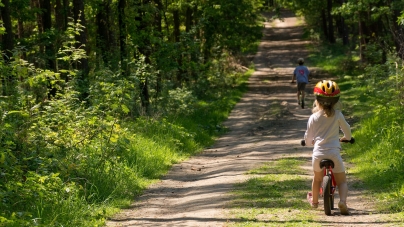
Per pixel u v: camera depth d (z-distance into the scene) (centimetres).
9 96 1233
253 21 4609
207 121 2675
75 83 1820
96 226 962
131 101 1984
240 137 2352
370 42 3888
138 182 1397
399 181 1173
